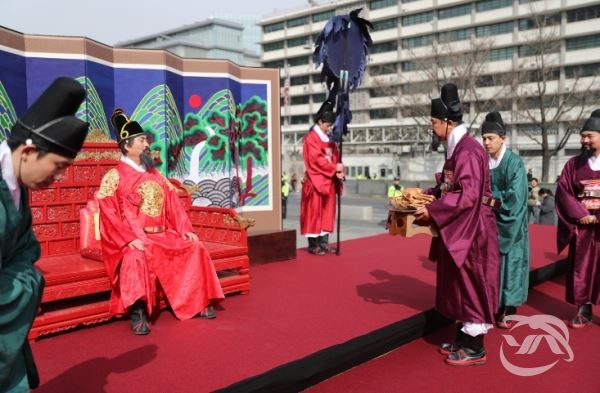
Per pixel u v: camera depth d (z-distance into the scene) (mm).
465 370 3539
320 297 4691
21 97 4754
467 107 33000
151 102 5750
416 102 30094
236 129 6758
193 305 3928
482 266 3434
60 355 3199
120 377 2871
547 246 7852
